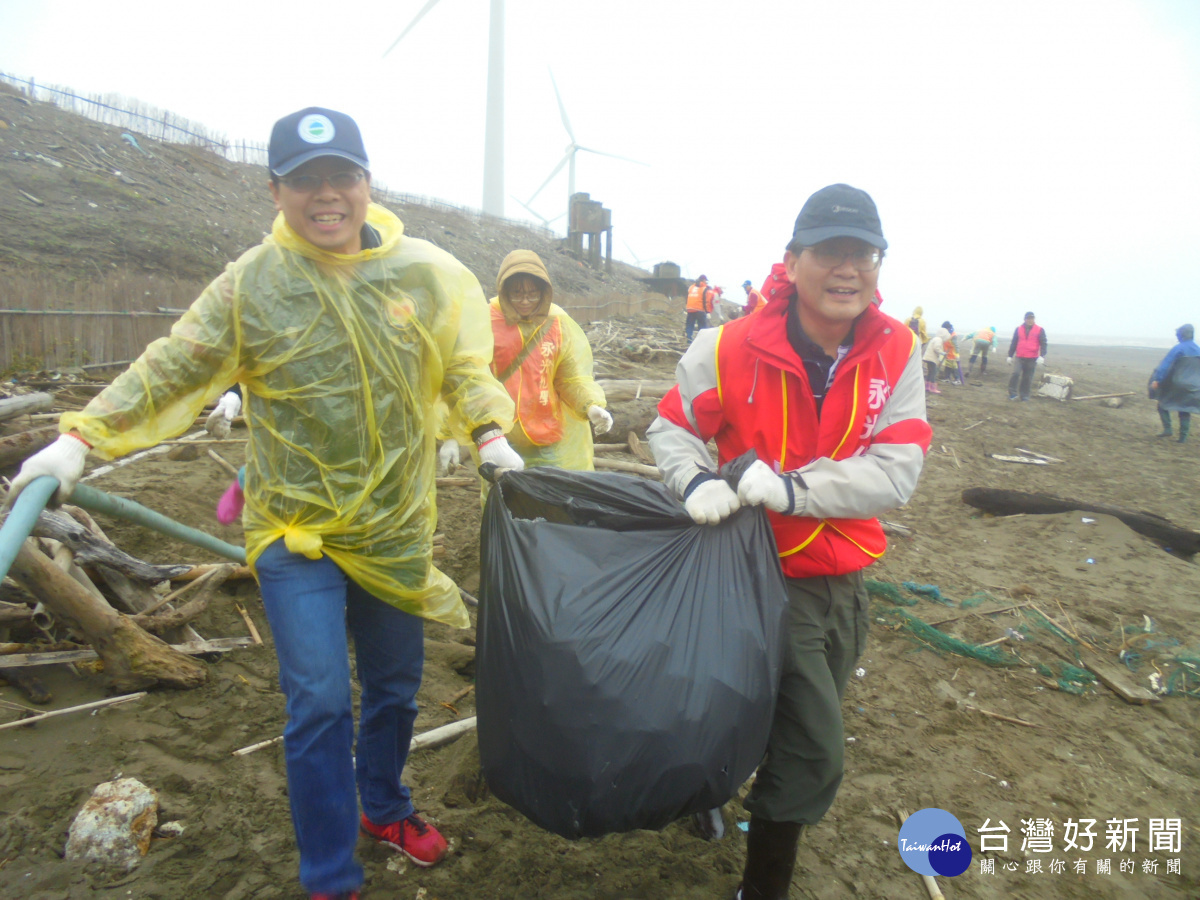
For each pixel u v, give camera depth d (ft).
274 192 5.76
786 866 6.58
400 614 6.68
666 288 154.20
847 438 6.44
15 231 36.99
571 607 5.55
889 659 12.59
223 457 18.02
